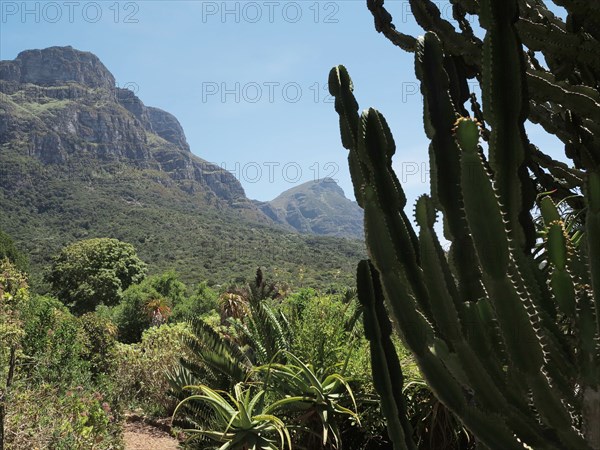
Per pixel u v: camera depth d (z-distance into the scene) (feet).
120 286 199.62
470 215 5.78
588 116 8.66
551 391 5.81
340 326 20.99
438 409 16.61
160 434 38.32
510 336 5.76
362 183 7.88
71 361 29.63
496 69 6.37
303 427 18.51
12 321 23.77
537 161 10.05
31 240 420.77
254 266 335.67
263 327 21.98
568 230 9.36
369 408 19.13
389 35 10.10
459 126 5.78
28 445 18.97
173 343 47.24
